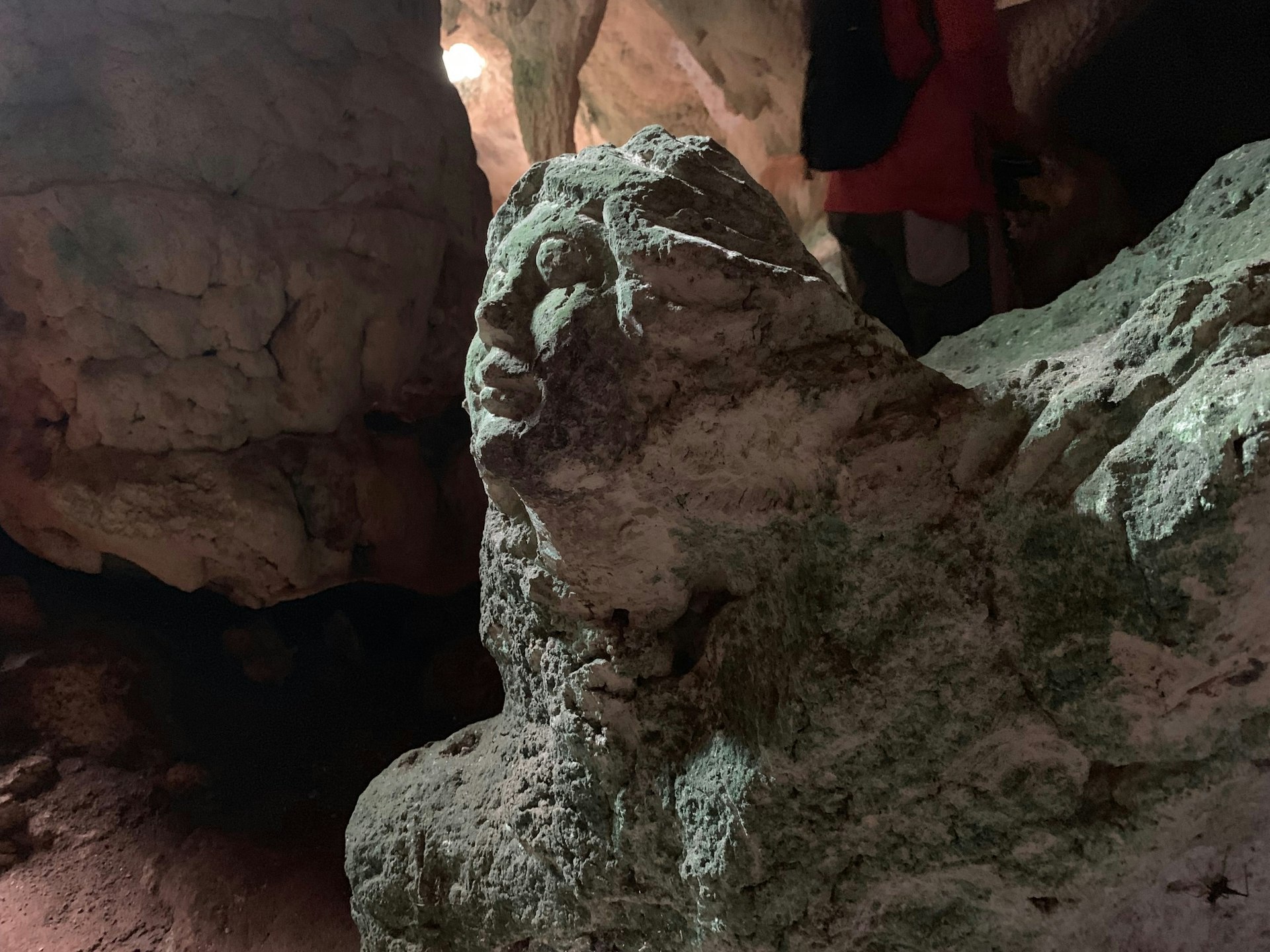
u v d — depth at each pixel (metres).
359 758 3.29
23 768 2.78
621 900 1.26
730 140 5.58
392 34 3.78
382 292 3.62
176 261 3.06
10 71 2.95
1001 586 0.96
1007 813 0.99
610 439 0.99
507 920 1.43
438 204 3.98
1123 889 0.98
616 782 1.22
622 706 1.22
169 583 3.31
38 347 3.01
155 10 3.10
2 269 2.96
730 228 1.02
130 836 2.77
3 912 2.50
